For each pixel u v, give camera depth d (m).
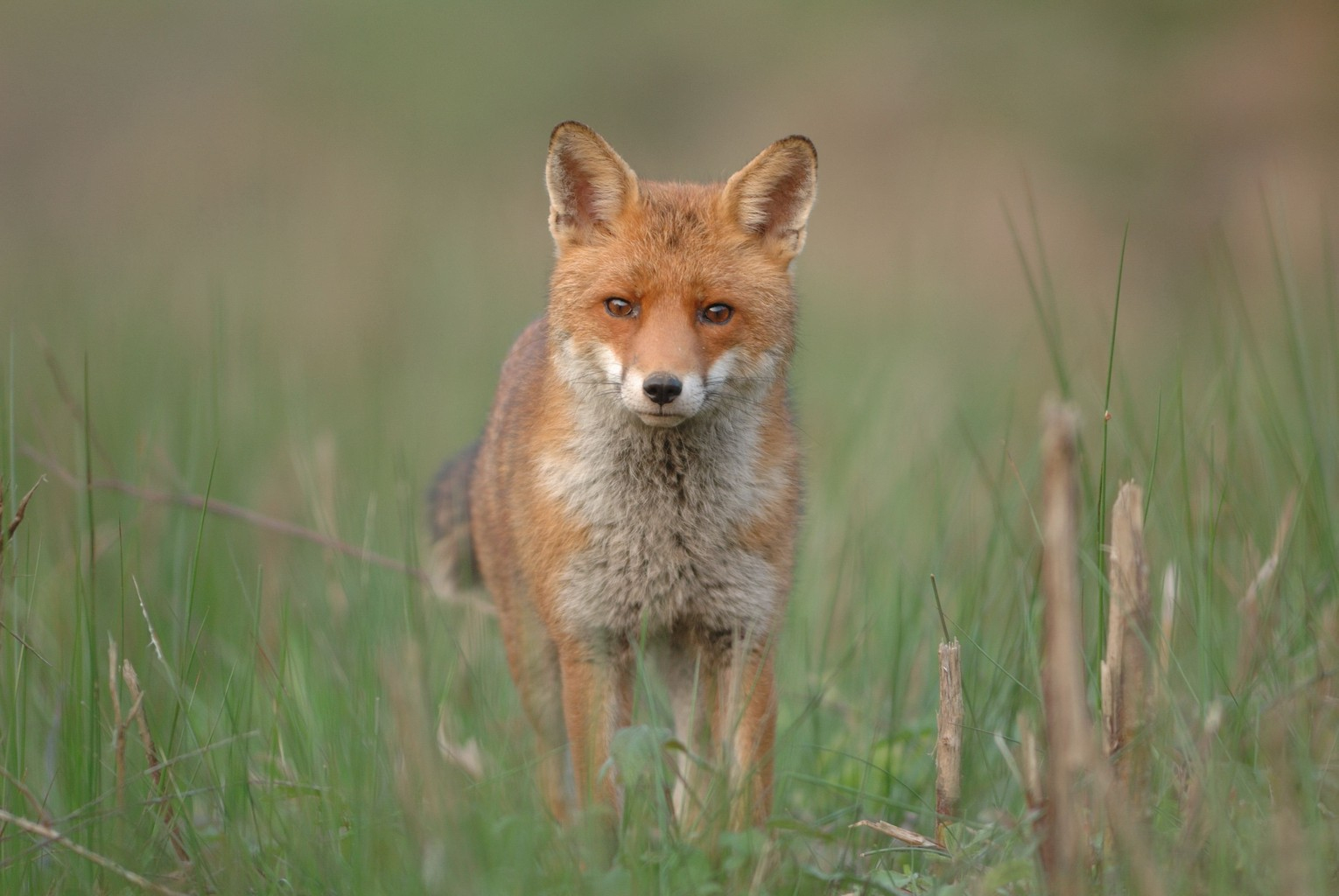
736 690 9.07
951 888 7.34
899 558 11.90
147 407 15.19
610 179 9.66
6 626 8.34
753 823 8.62
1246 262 26.20
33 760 9.24
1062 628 6.61
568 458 9.43
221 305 14.78
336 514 12.70
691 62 40.56
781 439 9.73
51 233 35.09
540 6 43.88
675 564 9.35
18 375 17.81
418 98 42.12
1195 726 8.26
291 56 45.38
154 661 10.77
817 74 37.19
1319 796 7.66
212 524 13.17
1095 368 17.75
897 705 10.79
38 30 46.34
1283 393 14.49
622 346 9.24
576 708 9.49
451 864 7.03
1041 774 7.48
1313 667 9.34
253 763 9.59
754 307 9.49
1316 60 30.70
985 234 28.83
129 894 7.64
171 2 47.53
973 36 35.22
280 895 7.73
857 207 30.67
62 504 13.42
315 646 11.12
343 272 27.48
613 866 8.23
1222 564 10.22
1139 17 33.56
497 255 27.39
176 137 40.72
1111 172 30.31
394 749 8.25
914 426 15.62
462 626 12.74
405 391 19.80
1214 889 6.87
